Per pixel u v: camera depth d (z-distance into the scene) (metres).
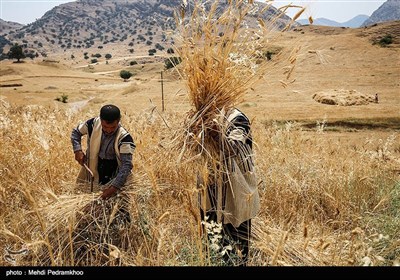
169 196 4.32
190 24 3.52
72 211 3.72
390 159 7.02
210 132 3.54
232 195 3.52
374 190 5.38
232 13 3.39
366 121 22.36
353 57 69.69
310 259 3.46
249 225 3.67
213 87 3.54
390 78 51.78
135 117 6.58
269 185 5.18
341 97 32.34
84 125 4.24
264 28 3.34
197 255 3.30
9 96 52.12
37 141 5.18
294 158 6.24
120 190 3.98
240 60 3.34
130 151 4.03
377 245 3.73
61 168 5.03
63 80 105.19
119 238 3.71
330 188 5.18
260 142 6.85
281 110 26.33
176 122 3.79
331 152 6.91
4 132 5.63
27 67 124.12
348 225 4.56
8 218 3.87
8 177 4.32
